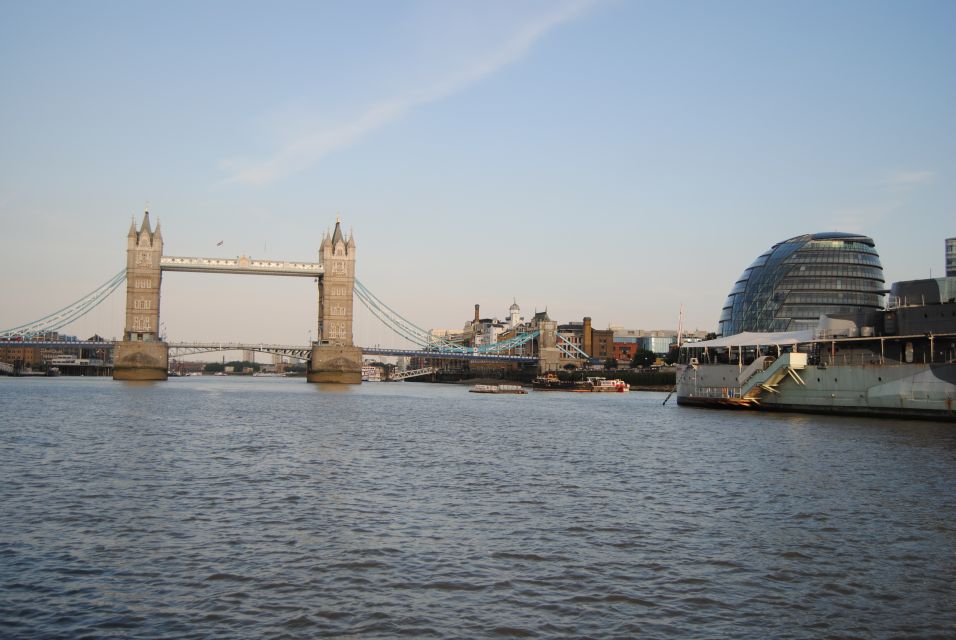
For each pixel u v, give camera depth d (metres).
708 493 45.12
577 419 107.00
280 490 44.88
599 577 28.92
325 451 63.69
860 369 100.06
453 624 24.44
